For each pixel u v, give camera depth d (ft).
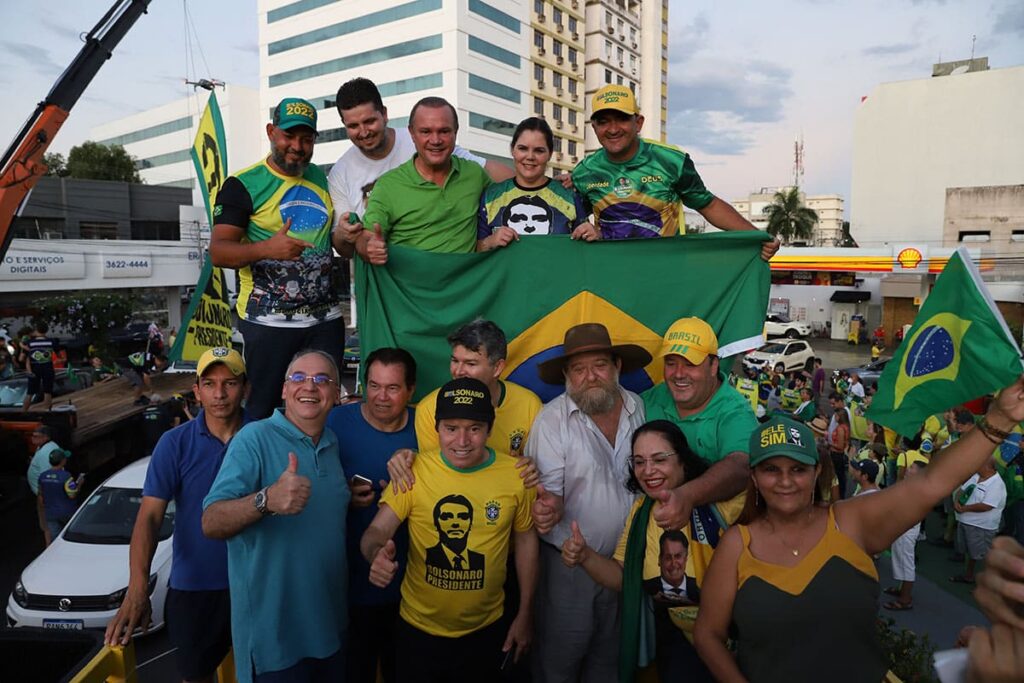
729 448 10.12
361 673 10.82
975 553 26.71
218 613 10.68
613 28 205.77
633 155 13.38
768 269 13.23
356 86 12.89
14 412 36.06
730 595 8.03
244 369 11.10
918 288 113.29
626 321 13.21
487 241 13.28
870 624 7.64
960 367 8.72
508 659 10.35
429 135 11.85
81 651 10.84
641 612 9.79
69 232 133.18
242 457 8.68
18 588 23.43
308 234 11.97
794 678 7.61
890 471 32.94
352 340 74.13
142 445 40.86
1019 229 105.60
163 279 105.29
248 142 210.18
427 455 9.68
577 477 10.51
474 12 153.69
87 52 33.86
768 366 68.59
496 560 9.43
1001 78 130.82
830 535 7.78
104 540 25.18
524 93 170.60
